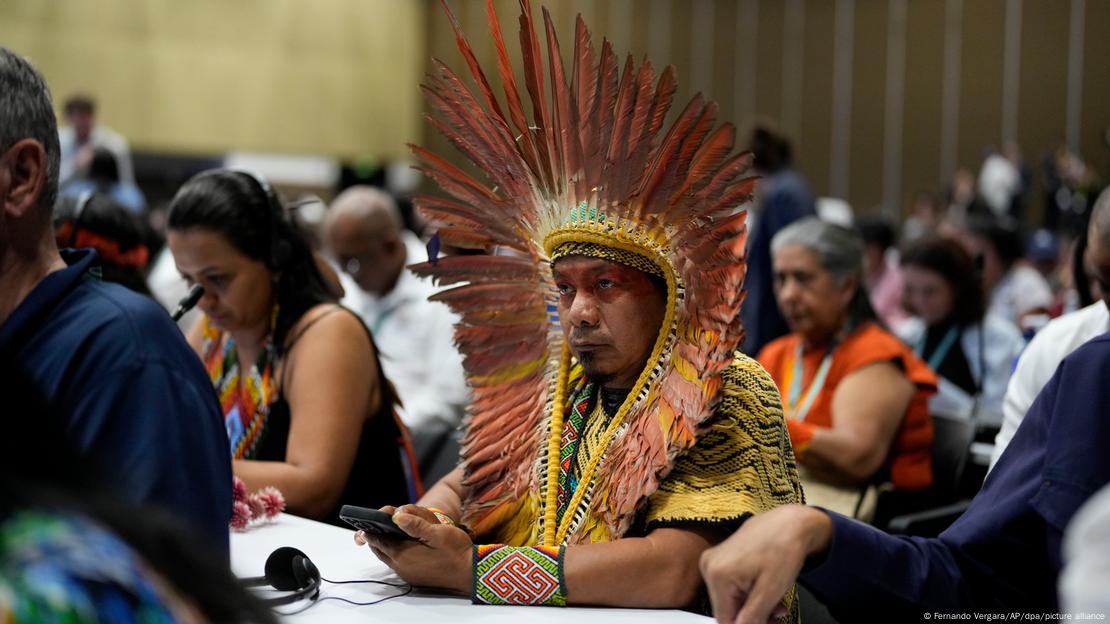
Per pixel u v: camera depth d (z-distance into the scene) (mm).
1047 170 9539
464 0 10336
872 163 10898
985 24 10359
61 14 9250
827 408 2807
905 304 3785
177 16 9828
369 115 10828
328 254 3873
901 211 10789
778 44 11141
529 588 1426
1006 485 1386
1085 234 2316
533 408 1691
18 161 1247
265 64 10273
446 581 1455
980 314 3664
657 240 1493
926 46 10617
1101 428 1290
